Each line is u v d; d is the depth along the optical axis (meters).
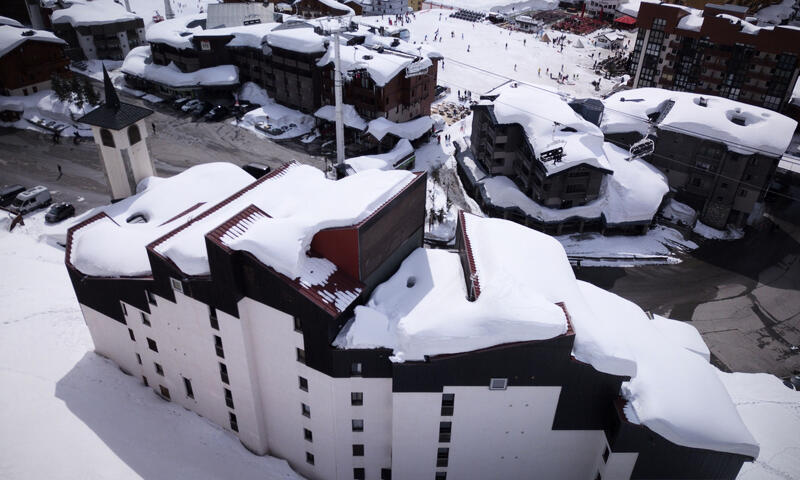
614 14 168.88
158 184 53.69
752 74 93.38
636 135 77.12
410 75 83.81
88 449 37.88
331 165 80.88
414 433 35.31
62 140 85.38
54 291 55.03
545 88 84.94
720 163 69.94
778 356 53.94
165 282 36.12
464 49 136.75
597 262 65.62
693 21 99.88
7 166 77.81
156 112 95.44
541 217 68.75
